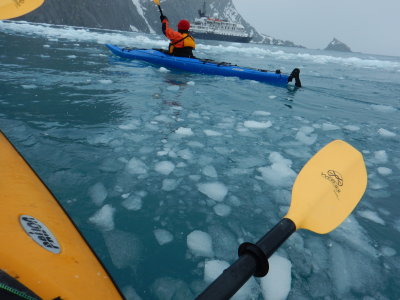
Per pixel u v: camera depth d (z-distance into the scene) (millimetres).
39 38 10914
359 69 13789
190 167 2330
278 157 2658
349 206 1311
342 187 1378
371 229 1811
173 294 1257
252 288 1314
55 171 2035
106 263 1375
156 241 1535
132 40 15742
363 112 4691
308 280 1392
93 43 11516
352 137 3467
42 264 790
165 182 2080
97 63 6531
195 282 1321
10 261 736
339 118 4211
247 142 2953
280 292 1310
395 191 2295
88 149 2404
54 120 2902
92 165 2174
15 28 14086
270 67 10281
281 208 1927
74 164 2156
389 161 2867
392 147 3250
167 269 1377
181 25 6820
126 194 1891
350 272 1460
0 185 1218
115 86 4621
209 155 2572
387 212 2006
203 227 1679
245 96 4918
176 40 6820
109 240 1503
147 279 1314
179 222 1698
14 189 1227
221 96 4730
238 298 1263
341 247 1627
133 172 2152
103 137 2660
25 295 579
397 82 9430
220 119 3590
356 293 1349
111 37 16125
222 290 687
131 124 3059
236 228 1699
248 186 2148
